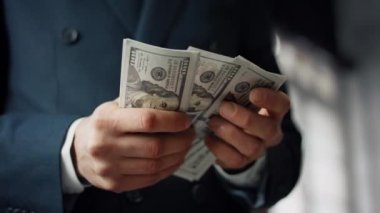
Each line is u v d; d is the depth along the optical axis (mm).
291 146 1205
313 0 2512
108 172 865
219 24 1102
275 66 1256
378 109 2688
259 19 1202
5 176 961
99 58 1014
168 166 906
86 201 1035
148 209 1064
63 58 1015
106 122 835
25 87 1046
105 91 1013
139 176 890
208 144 987
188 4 1070
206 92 881
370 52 2680
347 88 2867
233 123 936
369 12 2635
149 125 823
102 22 1018
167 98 856
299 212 3416
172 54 798
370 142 2768
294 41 2898
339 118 2959
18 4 1031
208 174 1138
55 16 1018
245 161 998
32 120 992
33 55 1029
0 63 1067
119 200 1044
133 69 815
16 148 958
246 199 1184
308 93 3236
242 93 919
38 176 941
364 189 2861
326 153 3145
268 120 943
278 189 1178
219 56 831
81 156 897
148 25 1033
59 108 1020
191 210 1106
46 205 953
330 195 3141
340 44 2748
